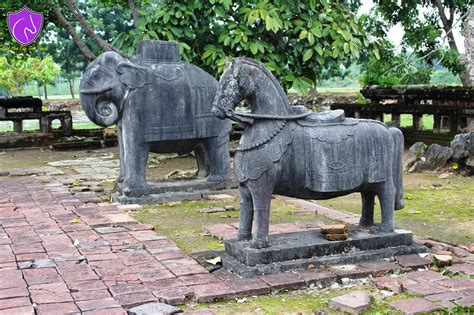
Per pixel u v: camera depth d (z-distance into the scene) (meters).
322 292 4.45
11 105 16.09
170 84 8.10
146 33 9.58
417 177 10.11
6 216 7.01
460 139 10.26
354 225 5.74
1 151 15.26
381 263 4.98
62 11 14.55
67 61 25.20
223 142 8.59
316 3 9.95
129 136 7.98
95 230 6.28
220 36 9.70
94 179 10.19
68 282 4.52
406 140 12.50
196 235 6.21
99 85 7.84
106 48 13.43
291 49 10.16
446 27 15.00
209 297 4.23
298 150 5.00
